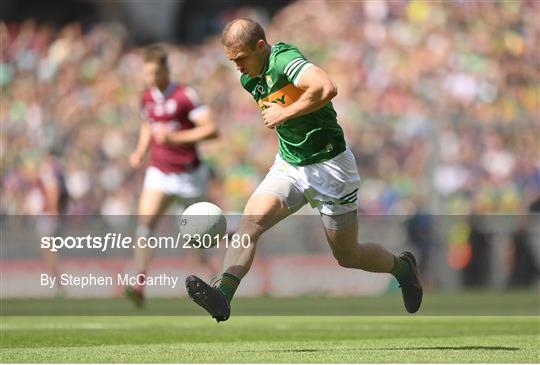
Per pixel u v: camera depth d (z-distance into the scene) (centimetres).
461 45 8244
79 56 8588
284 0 10431
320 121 2597
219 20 10175
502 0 8481
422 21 8450
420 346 2859
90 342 3095
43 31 8819
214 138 4328
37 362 2341
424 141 6912
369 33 8462
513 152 6894
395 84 8050
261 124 7575
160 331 3619
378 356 2458
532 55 8275
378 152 7044
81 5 10681
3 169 7419
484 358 2397
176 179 4353
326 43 8550
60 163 6431
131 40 9850
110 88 8319
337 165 2631
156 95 4341
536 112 7912
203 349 2761
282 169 2661
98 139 7450
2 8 10681
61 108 8094
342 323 4166
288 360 2355
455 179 6762
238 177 7269
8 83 8356
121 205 7119
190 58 8769
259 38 2530
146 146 4397
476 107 7825
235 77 8294
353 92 8075
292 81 2495
